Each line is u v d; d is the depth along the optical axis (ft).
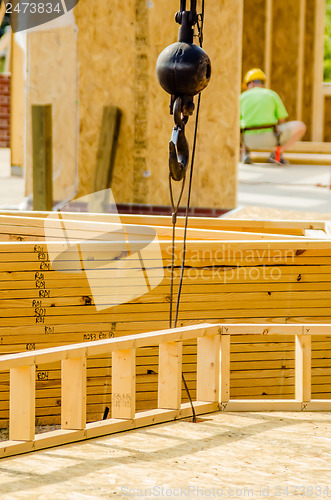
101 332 40.70
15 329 39.63
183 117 31.60
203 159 78.89
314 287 42.29
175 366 34.04
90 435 31.65
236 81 77.77
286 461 28.99
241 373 41.91
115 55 78.89
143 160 79.77
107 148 77.41
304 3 145.48
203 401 35.70
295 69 148.05
